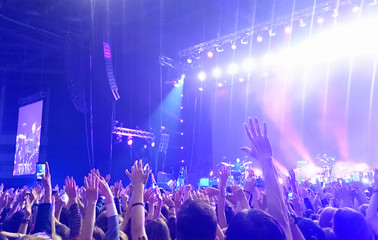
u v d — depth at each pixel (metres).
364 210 4.02
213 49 16.84
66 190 3.04
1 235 3.12
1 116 20.16
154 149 18.17
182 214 2.15
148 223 2.73
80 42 14.44
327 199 6.10
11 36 15.85
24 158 18.39
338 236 2.73
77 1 12.45
